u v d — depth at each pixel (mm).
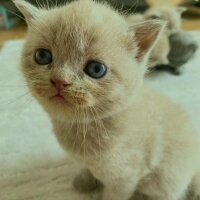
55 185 152
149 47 108
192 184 148
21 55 109
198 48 257
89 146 116
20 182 152
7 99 206
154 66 240
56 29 98
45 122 189
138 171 125
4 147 171
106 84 98
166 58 239
